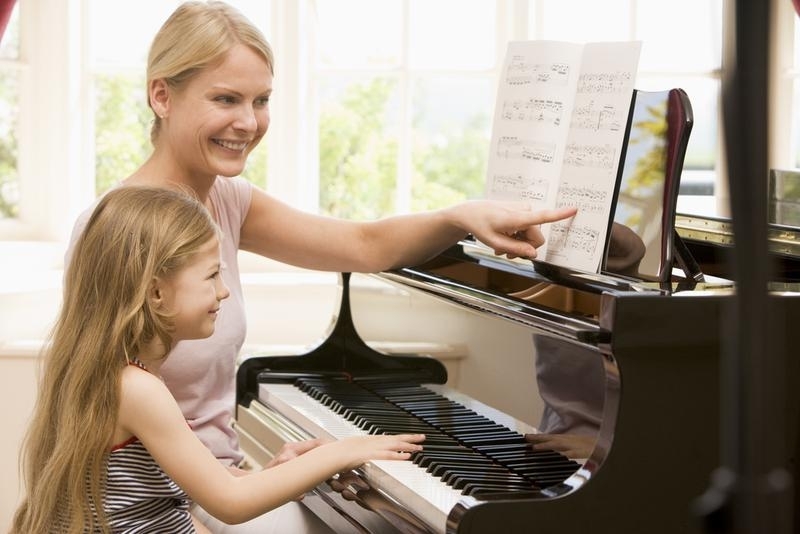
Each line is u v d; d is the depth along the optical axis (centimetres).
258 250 222
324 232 216
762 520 40
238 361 239
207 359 201
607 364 144
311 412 206
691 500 145
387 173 371
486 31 365
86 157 359
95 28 356
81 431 161
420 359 205
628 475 142
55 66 351
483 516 137
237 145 199
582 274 178
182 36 193
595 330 144
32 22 350
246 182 220
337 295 238
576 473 145
